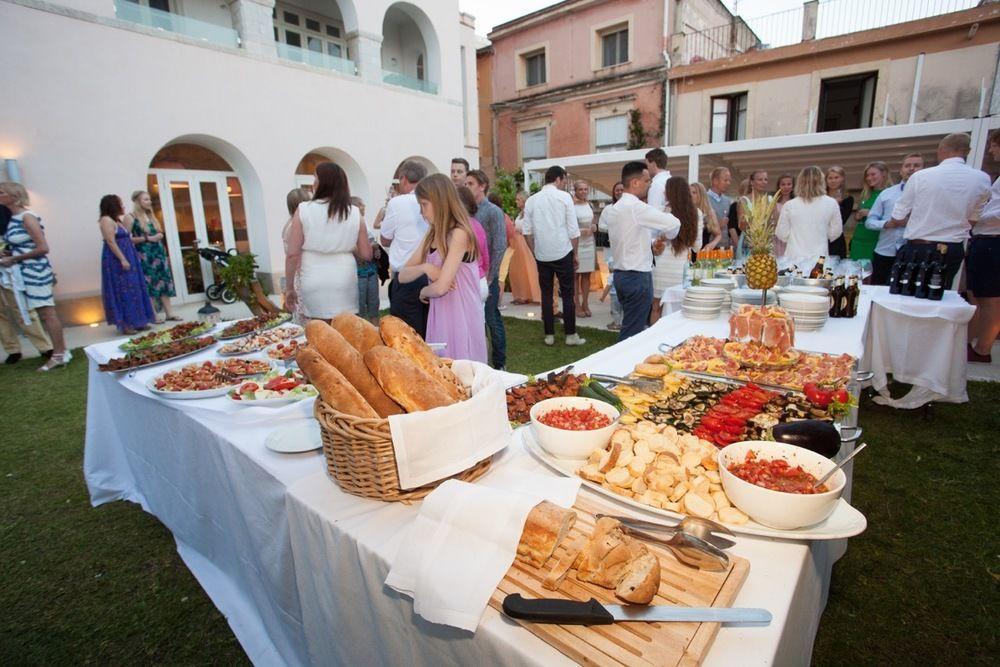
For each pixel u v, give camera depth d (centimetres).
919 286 312
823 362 184
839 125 1104
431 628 85
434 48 1207
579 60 1441
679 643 66
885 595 188
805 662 100
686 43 1270
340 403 106
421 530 86
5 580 205
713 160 894
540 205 493
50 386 440
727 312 300
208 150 905
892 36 939
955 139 358
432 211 234
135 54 730
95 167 700
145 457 218
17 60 630
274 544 133
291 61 925
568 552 80
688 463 107
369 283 528
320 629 117
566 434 114
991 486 253
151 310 659
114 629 180
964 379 311
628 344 231
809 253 400
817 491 93
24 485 278
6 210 473
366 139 1066
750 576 84
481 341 264
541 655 69
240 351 236
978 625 174
